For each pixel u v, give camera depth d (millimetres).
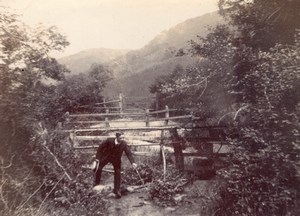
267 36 7992
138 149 10977
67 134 8711
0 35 6141
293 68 5762
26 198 5730
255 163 5586
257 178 5504
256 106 6168
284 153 5488
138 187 7902
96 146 8930
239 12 8422
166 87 8266
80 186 6613
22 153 6258
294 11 7598
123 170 8883
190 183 7895
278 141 5531
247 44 8078
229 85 7238
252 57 6859
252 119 6293
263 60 6516
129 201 7137
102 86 19797
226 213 5758
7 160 6000
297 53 5910
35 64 6496
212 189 6902
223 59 7281
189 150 9609
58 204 6152
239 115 6809
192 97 8227
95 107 17297
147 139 11477
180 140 8508
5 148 6055
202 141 8344
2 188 5598
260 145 5832
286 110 5664
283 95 5820
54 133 7637
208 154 8289
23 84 6273
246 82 6605
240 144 6117
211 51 7730
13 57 6160
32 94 6461
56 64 10203
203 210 6164
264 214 5449
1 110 6016
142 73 28078
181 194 7164
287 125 5582
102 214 6176
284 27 7852
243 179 5605
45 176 6352
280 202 5340
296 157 5469
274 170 5461
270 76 6035
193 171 8414
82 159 8609
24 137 6312
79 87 17188
